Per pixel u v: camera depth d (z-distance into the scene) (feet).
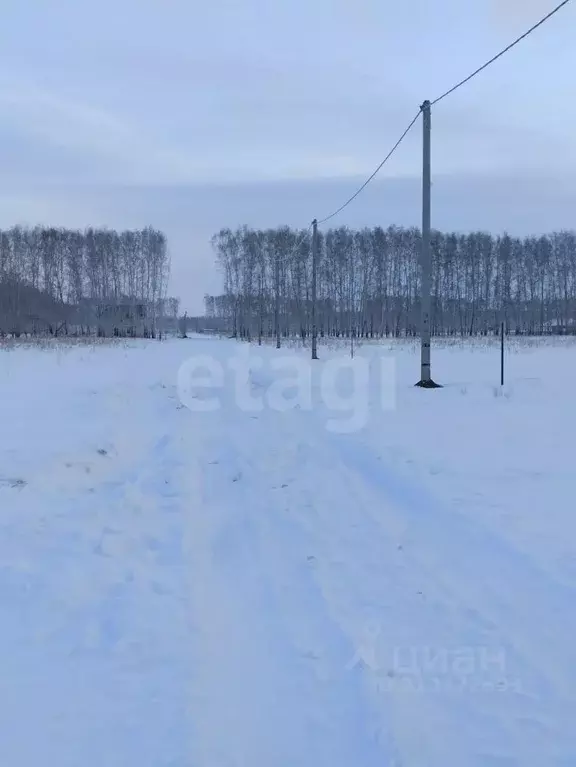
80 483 25.48
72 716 10.44
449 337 210.18
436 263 257.55
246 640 12.82
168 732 10.00
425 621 13.46
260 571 16.35
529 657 11.99
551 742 9.68
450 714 10.38
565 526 18.76
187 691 11.10
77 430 37.68
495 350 120.78
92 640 12.92
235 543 18.48
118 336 253.24
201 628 13.37
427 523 19.79
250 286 245.24
